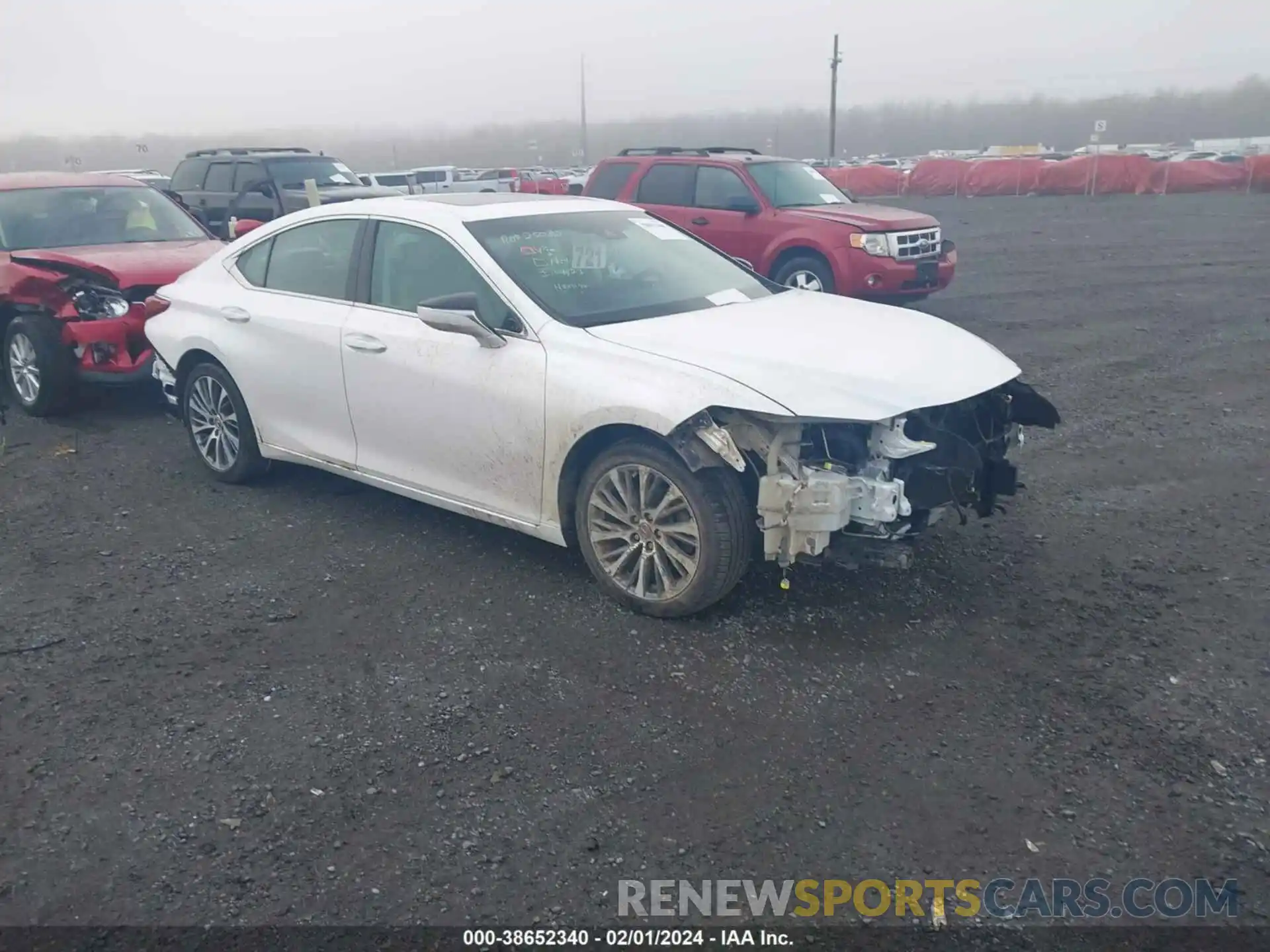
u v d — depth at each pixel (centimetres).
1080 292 1458
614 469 462
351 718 395
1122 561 532
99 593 506
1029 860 318
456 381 505
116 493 652
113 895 307
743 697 406
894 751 371
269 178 1596
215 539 573
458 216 542
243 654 445
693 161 1293
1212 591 497
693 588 450
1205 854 320
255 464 643
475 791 351
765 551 435
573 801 346
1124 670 426
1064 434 760
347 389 559
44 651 449
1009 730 384
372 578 518
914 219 1213
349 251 573
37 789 355
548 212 570
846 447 442
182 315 654
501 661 435
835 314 529
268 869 317
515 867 317
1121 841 326
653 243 584
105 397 898
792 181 1287
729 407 421
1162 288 1476
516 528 510
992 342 1099
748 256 1251
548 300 500
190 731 389
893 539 445
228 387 634
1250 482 652
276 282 611
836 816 338
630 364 455
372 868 317
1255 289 1443
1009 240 2223
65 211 915
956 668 427
